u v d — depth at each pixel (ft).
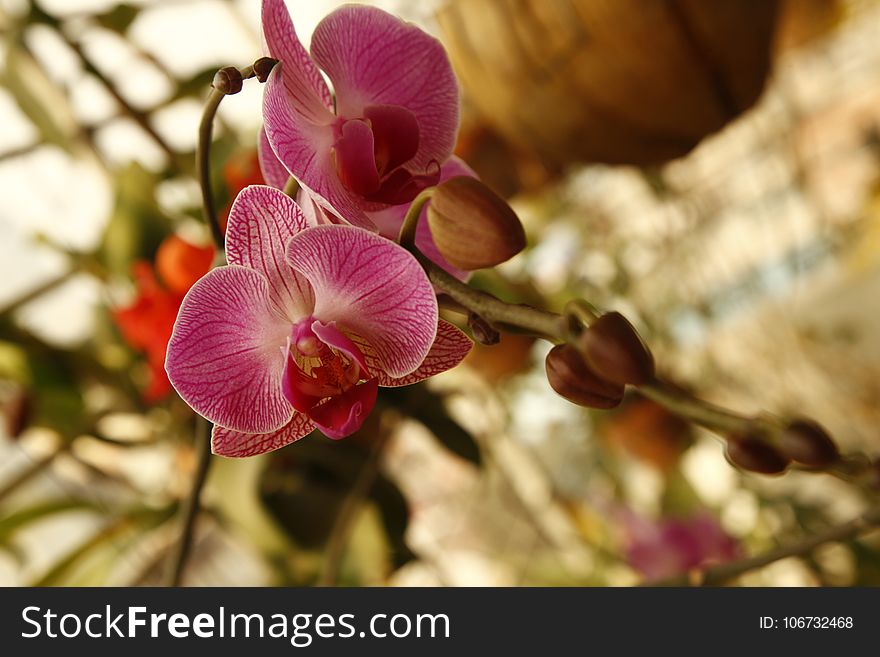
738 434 0.88
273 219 0.94
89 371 2.22
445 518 4.32
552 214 3.84
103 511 2.11
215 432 0.98
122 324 1.86
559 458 3.97
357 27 1.04
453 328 0.98
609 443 3.40
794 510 2.99
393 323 0.95
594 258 3.89
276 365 1.00
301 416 1.00
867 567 2.51
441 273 0.92
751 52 1.76
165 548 2.51
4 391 2.25
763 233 4.60
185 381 0.95
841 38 5.82
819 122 5.96
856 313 5.33
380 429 2.02
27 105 2.27
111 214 2.13
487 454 2.81
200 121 0.92
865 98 5.88
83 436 2.21
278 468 1.96
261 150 1.03
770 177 4.34
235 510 1.87
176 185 2.27
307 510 1.95
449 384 2.63
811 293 5.64
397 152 1.02
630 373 0.81
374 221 1.05
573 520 3.58
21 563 2.20
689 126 1.89
